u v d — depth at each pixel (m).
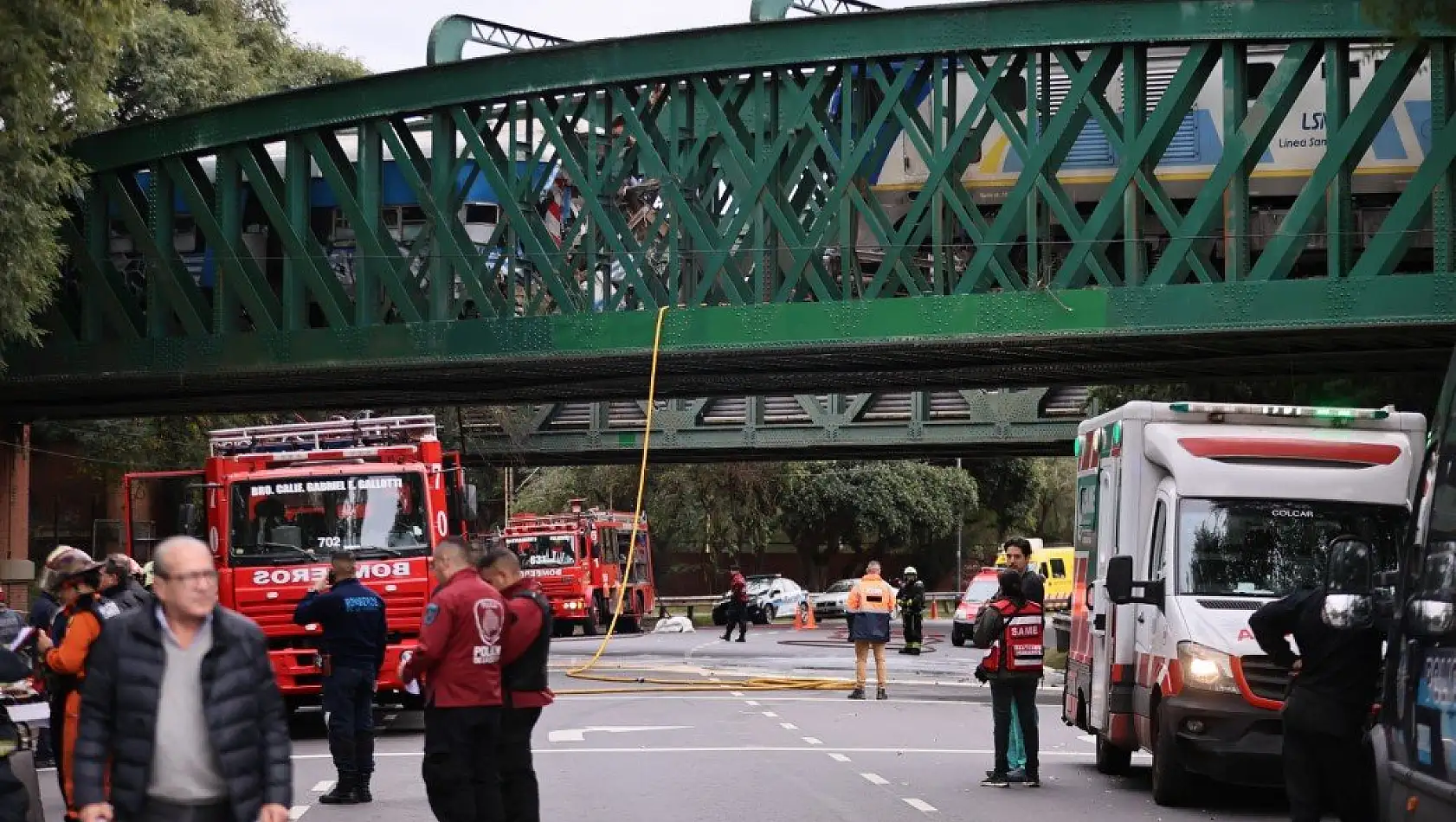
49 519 50.53
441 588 11.59
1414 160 30.89
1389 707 8.99
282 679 21.86
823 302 29.27
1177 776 15.31
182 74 46.78
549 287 31.03
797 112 29.56
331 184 32.66
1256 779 14.84
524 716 11.92
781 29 29.45
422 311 39.09
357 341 32.44
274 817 7.58
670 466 70.00
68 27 25.77
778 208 29.62
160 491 48.22
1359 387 33.56
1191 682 15.00
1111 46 27.70
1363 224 31.20
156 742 7.52
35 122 27.06
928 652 46.16
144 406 38.69
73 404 38.72
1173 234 27.44
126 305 35.34
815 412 49.38
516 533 55.72
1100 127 29.19
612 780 17.14
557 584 55.12
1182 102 27.62
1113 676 16.70
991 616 16.77
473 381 34.75
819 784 16.89
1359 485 16.11
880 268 29.09
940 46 28.55
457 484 23.23
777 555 87.56
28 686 10.52
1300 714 11.34
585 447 50.84
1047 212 30.67
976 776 17.64
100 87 28.06
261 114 33.16
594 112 30.94
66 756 12.73
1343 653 11.25
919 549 87.75
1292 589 15.60
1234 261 27.28
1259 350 29.38
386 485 22.48
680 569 83.25
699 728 23.11
